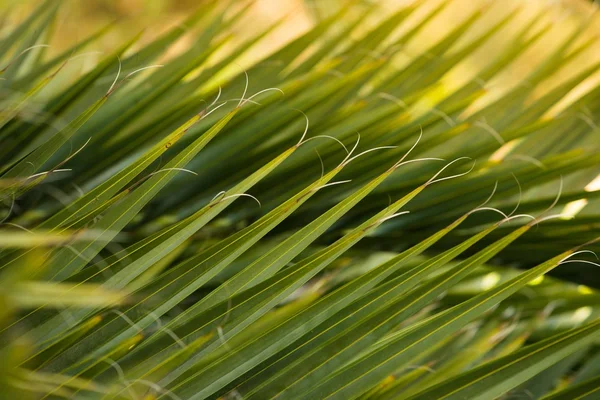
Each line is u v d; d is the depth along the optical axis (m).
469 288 1.83
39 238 1.19
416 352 1.41
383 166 1.67
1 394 1.16
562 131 1.87
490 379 1.40
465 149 1.70
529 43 1.93
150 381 1.35
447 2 1.91
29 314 1.35
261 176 1.41
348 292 1.41
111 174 1.63
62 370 1.35
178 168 1.44
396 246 1.70
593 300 1.80
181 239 1.40
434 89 1.75
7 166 1.55
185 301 1.58
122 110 1.69
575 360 1.74
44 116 1.63
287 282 1.40
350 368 1.41
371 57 1.87
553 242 1.67
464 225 1.69
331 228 1.69
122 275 1.38
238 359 1.39
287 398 1.40
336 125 1.69
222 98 1.74
